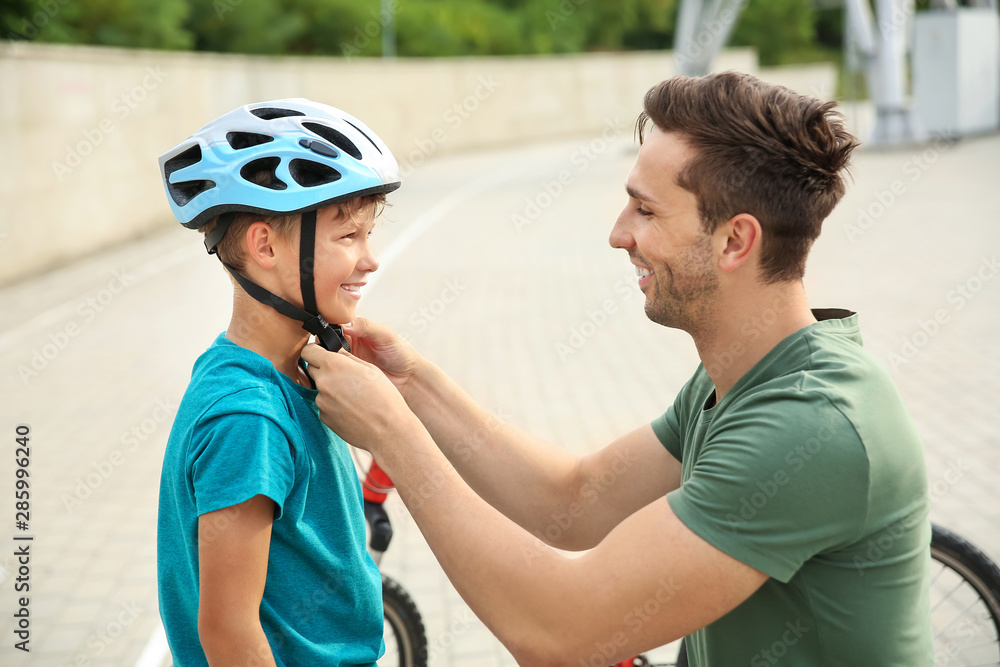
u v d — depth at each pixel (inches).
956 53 919.7
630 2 1809.8
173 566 65.6
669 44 1891.0
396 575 159.5
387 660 125.6
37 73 479.5
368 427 65.6
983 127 965.2
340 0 1194.6
